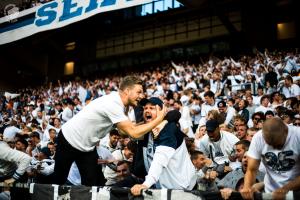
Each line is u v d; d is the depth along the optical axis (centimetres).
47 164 506
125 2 828
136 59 2522
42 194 326
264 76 1067
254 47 1959
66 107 1027
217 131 450
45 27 984
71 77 2777
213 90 1151
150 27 2478
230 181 372
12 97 1833
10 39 1062
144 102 323
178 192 258
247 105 796
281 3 2098
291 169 258
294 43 2033
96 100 327
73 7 930
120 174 433
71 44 2827
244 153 371
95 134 326
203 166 395
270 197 223
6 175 397
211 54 2034
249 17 2145
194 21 2303
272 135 249
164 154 295
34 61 2742
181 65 1916
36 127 948
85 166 332
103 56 2691
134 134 300
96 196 294
